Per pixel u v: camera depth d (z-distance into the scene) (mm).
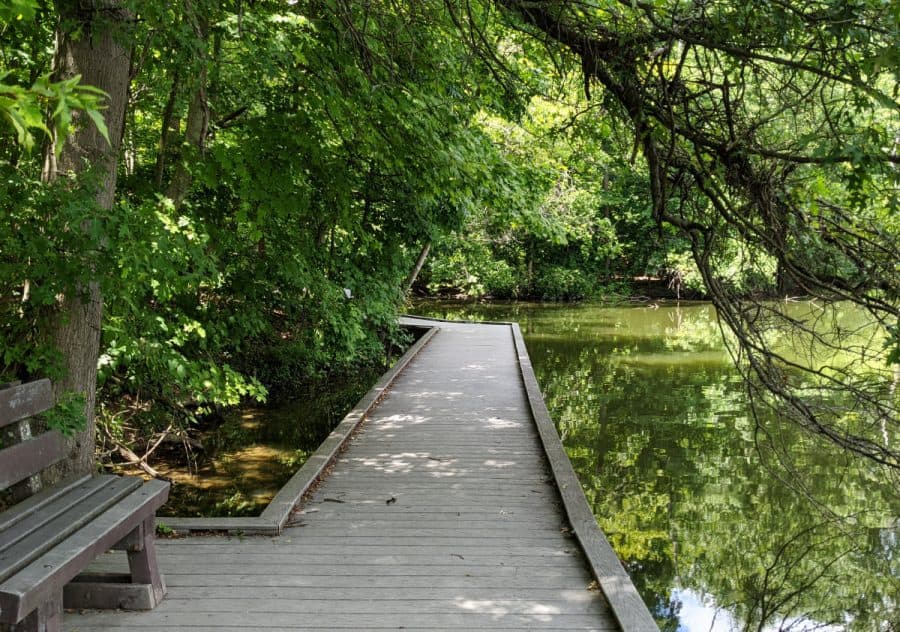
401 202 9680
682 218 3877
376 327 14992
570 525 4660
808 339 3791
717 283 3752
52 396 3240
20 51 4988
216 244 6930
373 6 5102
